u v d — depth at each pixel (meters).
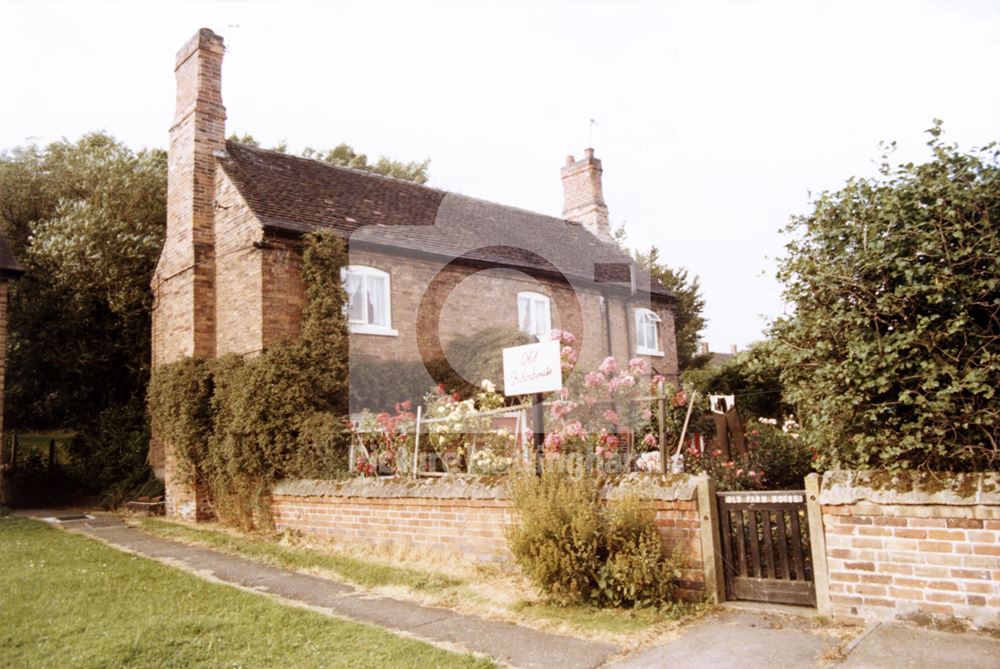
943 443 5.08
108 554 9.04
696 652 4.93
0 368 13.91
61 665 4.77
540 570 6.07
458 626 5.77
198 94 13.85
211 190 13.72
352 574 7.59
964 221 4.95
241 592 6.91
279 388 10.73
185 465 12.61
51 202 19.38
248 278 12.18
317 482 9.58
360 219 13.85
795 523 5.75
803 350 5.66
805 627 5.28
